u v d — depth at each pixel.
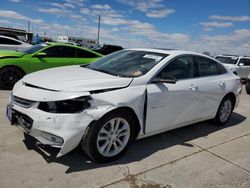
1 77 7.54
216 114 5.43
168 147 4.31
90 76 3.80
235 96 5.71
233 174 3.64
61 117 3.14
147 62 4.24
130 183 3.18
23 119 3.39
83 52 8.98
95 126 3.29
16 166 3.29
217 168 3.77
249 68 15.35
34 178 3.08
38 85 3.47
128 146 3.75
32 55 8.00
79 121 3.18
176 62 4.41
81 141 3.33
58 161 3.49
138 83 3.78
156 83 3.97
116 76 3.88
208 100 4.95
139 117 3.75
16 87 3.77
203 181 3.40
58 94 3.23
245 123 6.15
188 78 4.59
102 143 3.50
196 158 4.02
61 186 2.99
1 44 11.05
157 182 3.26
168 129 4.38
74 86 3.34
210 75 5.15
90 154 3.39
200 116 4.92
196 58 4.88
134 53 4.67
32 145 3.86
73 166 3.41
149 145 4.31
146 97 3.78
